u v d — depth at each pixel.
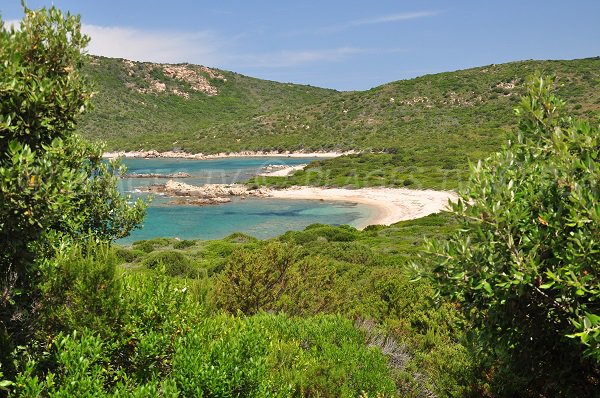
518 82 166.38
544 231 4.57
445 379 6.58
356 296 10.76
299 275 9.88
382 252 30.02
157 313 5.42
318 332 7.51
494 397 6.05
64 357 4.25
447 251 4.95
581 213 4.25
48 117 4.80
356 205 69.62
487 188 4.86
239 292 9.26
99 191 9.76
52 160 4.27
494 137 121.56
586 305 4.45
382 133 152.88
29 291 4.84
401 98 179.12
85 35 5.43
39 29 5.16
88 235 7.80
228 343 4.93
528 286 4.70
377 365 6.66
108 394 4.29
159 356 5.03
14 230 4.10
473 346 5.81
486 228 4.83
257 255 9.61
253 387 4.86
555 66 168.75
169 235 54.91
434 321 8.59
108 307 4.92
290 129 179.00
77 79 5.25
